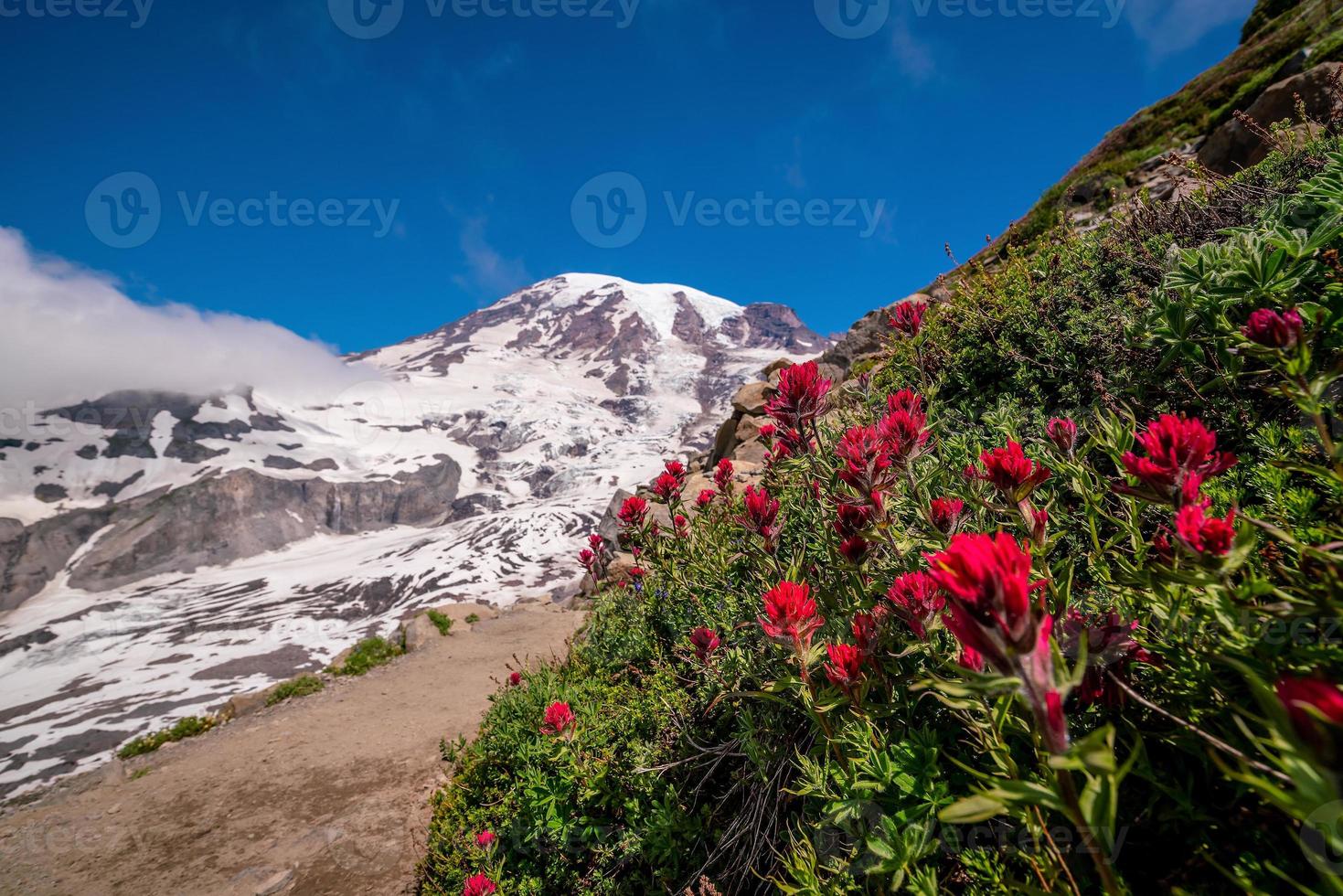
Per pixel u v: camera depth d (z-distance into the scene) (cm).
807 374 246
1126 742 138
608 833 348
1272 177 410
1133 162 1351
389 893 598
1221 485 201
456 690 1368
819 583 265
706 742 333
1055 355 359
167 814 911
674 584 438
